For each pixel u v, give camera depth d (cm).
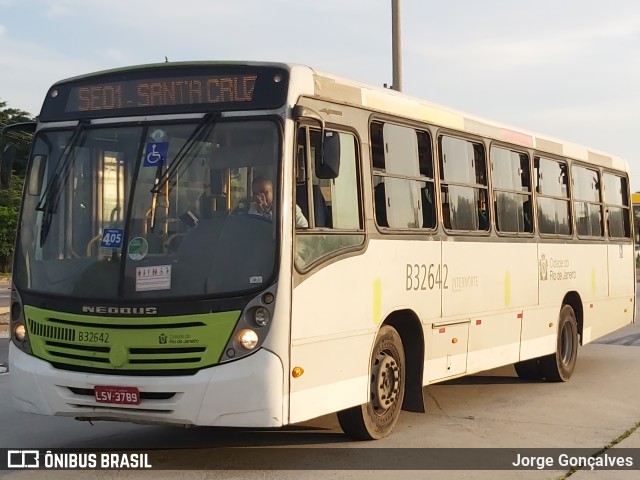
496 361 1023
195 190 675
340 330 728
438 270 894
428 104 907
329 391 713
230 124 680
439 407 1009
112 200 689
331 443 807
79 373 671
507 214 1062
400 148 845
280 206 660
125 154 695
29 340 698
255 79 686
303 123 692
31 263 711
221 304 647
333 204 733
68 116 731
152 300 654
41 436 842
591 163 1348
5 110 5881
